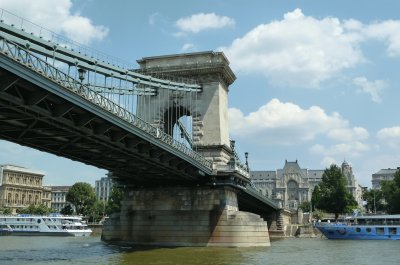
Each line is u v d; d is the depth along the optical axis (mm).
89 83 32938
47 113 27344
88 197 166750
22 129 30469
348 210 126438
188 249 47062
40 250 48500
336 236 90188
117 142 34906
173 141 43906
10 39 24672
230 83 65312
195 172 50219
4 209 164375
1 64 21984
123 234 55531
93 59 33844
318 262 37969
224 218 52094
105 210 161250
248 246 51406
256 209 101938
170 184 54781
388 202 134125
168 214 53969
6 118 28047
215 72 60250
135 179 54281
